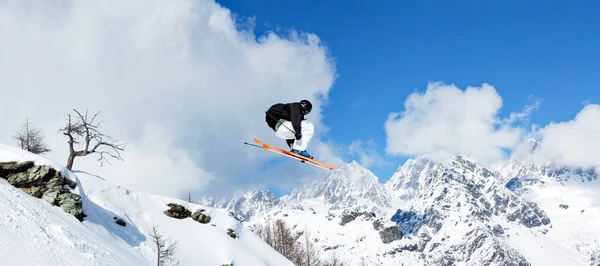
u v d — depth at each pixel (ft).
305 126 39.45
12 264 55.62
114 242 110.32
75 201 108.78
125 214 135.03
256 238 176.35
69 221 98.99
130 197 145.79
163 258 117.80
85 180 136.98
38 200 100.01
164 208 153.79
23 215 74.64
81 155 146.30
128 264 90.89
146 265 107.96
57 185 108.78
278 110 39.40
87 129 146.72
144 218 141.28
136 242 123.85
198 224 156.25
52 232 76.23
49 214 86.74
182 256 132.16
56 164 112.47
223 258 143.43
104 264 78.64
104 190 137.59
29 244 65.31
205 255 140.67
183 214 157.28
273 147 40.16
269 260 164.66
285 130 39.24
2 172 105.40
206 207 166.61
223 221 166.40
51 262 64.08
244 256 150.61
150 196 154.51
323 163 40.55
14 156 107.96
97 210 123.65
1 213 69.77
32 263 59.36
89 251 79.56
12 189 87.51
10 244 61.16
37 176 106.93
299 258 264.93
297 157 40.09
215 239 150.10
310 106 39.91
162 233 138.62
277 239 274.36
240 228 171.94
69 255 71.87
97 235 103.65
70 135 146.20
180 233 145.69
